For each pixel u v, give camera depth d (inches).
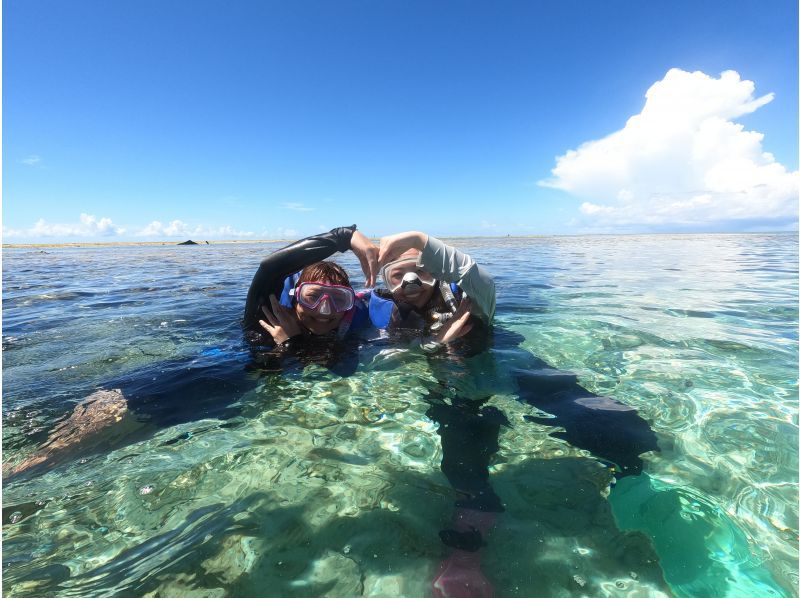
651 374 98.1
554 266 406.0
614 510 51.5
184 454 65.9
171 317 172.6
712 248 682.8
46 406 83.6
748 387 89.5
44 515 51.9
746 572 42.3
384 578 42.6
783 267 364.2
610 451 64.7
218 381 95.7
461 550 45.8
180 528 49.8
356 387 92.0
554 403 82.7
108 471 61.4
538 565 43.6
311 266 119.7
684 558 44.1
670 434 69.6
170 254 764.6
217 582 42.1
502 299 210.8
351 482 58.3
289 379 96.6
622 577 42.1
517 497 54.4
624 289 244.2
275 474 60.4
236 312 182.7
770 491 54.6
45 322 164.6
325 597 40.6
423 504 53.4
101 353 119.8
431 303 136.4
